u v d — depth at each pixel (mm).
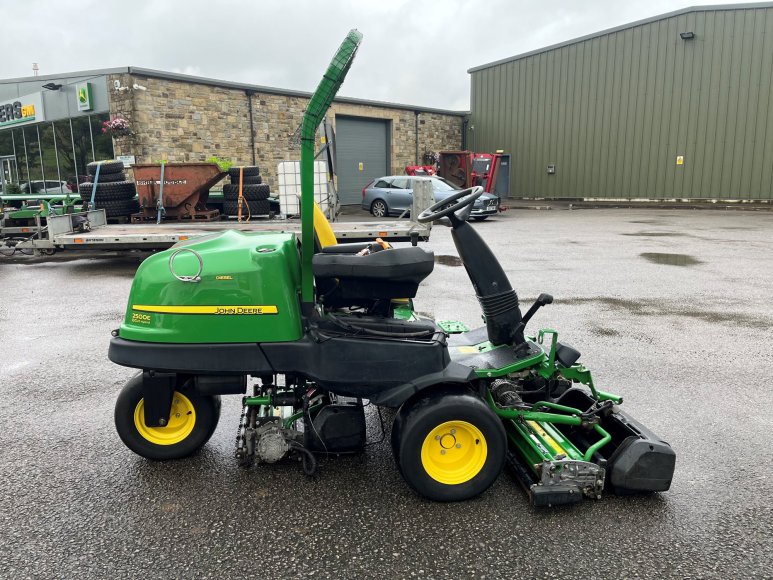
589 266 10180
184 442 3441
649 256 11227
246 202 13523
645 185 26344
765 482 3229
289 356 3061
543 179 29312
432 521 2873
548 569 2518
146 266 3143
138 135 18281
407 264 3033
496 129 30672
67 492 3146
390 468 3412
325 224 3715
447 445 3014
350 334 3098
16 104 20750
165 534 2766
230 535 2758
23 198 13492
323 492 3141
